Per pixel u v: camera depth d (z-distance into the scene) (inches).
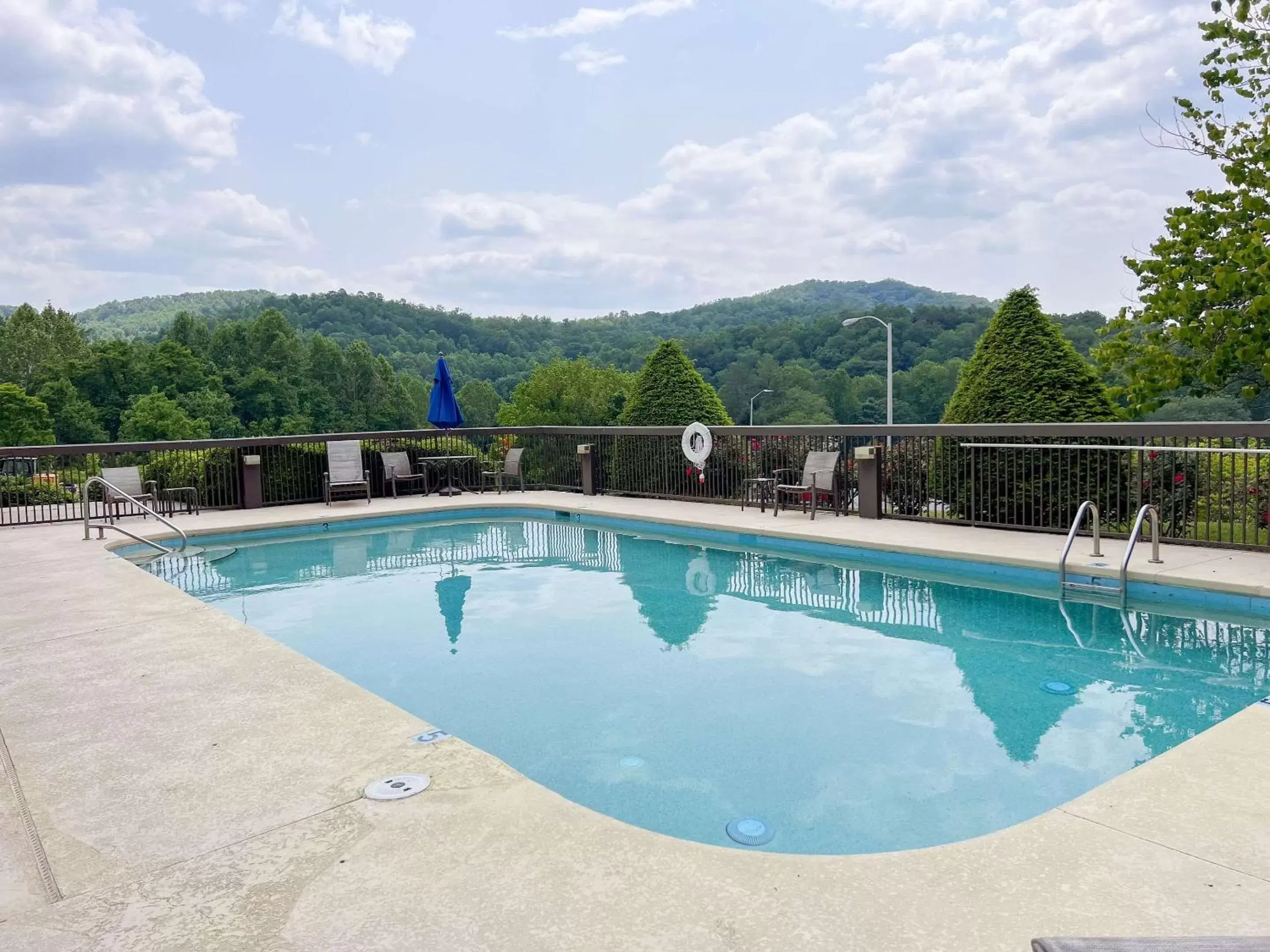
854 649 198.7
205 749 116.7
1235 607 211.2
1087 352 546.6
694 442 418.6
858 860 84.7
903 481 358.6
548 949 69.3
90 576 261.0
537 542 373.7
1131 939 42.8
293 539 388.8
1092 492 303.4
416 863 84.2
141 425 2711.6
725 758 138.0
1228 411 863.7
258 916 75.3
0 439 2251.5
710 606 247.6
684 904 76.2
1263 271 410.0
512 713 161.6
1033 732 145.3
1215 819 93.1
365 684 181.5
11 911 77.0
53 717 131.6
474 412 3659.0
